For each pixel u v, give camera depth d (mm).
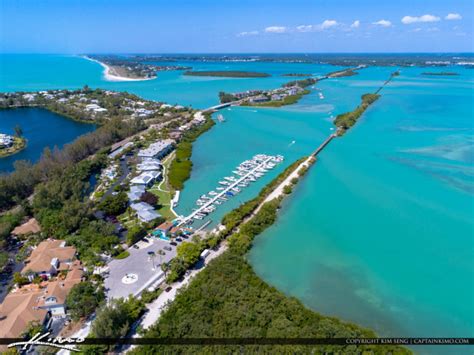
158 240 81438
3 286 65250
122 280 66625
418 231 88438
